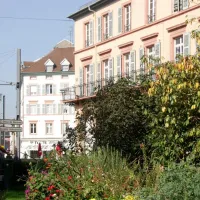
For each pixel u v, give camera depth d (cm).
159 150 1490
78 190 1229
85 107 2603
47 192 1337
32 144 10225
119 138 2370
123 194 1177
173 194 945
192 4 3434
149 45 3897
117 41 4319
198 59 1399
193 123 1409
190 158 1275
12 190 2630
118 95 2436
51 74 10238
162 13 3750
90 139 2603
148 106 1805
